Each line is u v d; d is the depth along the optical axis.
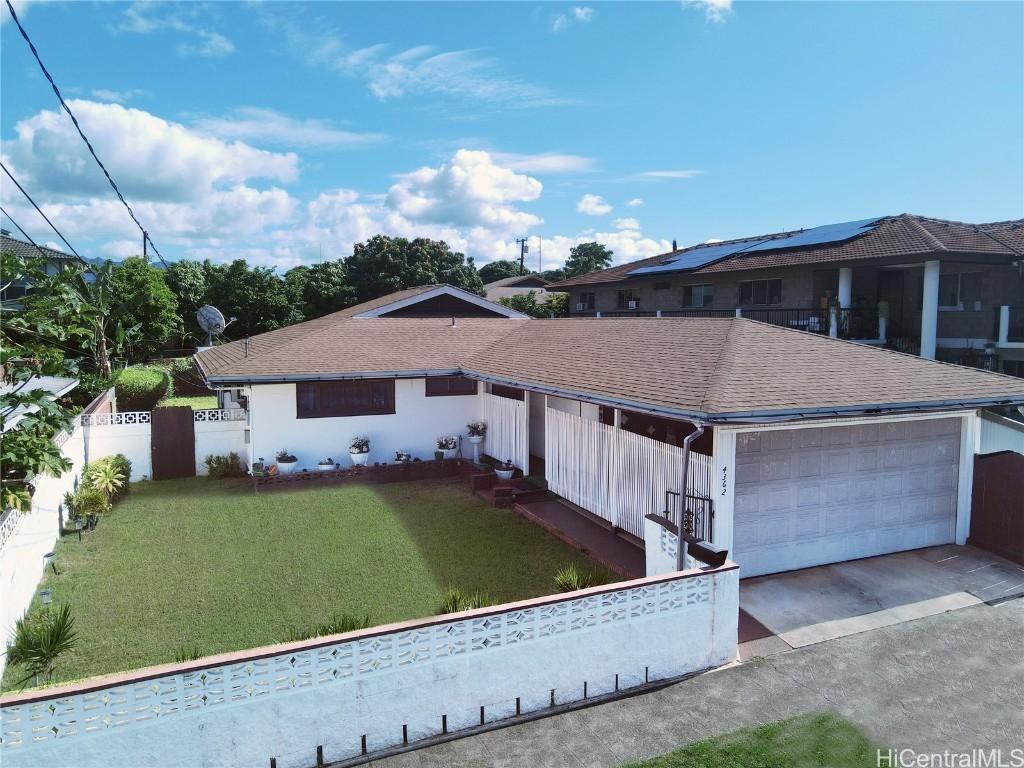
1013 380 11.85
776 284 23.80
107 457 15.42
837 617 8.79
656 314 28.20
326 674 5.95
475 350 19.00
